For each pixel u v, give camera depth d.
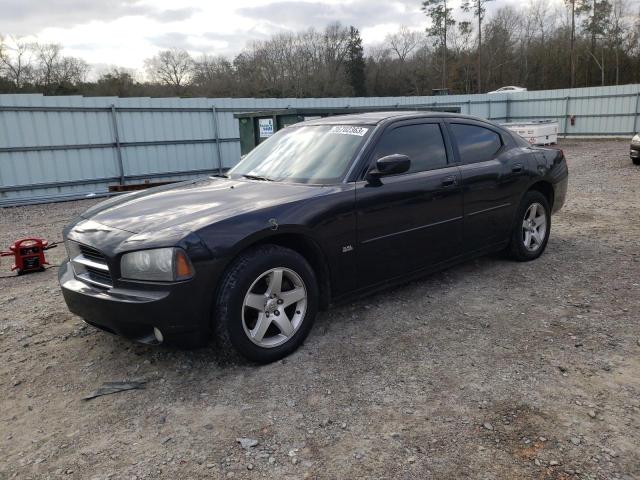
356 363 3.43
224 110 18.09
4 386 3.33
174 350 3.71
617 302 4.33
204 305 3.10
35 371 3.51
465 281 5.00
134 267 3.07
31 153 14.23
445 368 3.32
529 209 5.49
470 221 4.75
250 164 4.58
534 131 22.84
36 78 52.12
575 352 3.48
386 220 4.00
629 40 52.94
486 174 4.83
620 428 2.64
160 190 4.16
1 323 4.40
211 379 3.29
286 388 3.15
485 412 2.83
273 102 19.55
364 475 2.38
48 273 6.03
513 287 4.79
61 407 3.07
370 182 3.91
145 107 16.19
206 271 3.07
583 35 55.44
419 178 4.25
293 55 64.88
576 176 13.36
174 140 17.03
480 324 3.99
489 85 63.47
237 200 3.57
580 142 26.59
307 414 2.88
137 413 2.96
